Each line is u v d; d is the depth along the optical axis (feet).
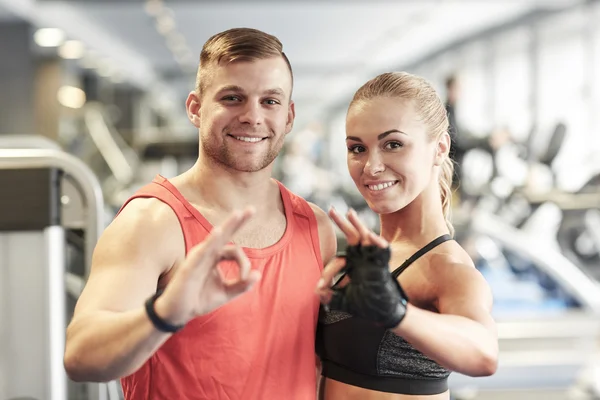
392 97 4.96
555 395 14.03
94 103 54.49
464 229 17.67
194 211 5.05
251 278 3.87
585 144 34.12
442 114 5.21
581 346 15.35
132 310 4.10
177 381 4.88
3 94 40.42
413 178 4.98
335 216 4.17
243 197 5.26
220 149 5.07
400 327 4.03
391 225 5.40
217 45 5.09
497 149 24.84
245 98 5.01
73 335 4.24
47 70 49.11
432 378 5.08
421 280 4.95
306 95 105.19
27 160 6.36
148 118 69.51
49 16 40.34
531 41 40.96
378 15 45.47
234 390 4.89
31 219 6.34
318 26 49.96
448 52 54.95
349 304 4.01
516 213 24.53
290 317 5.13
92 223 6.51
